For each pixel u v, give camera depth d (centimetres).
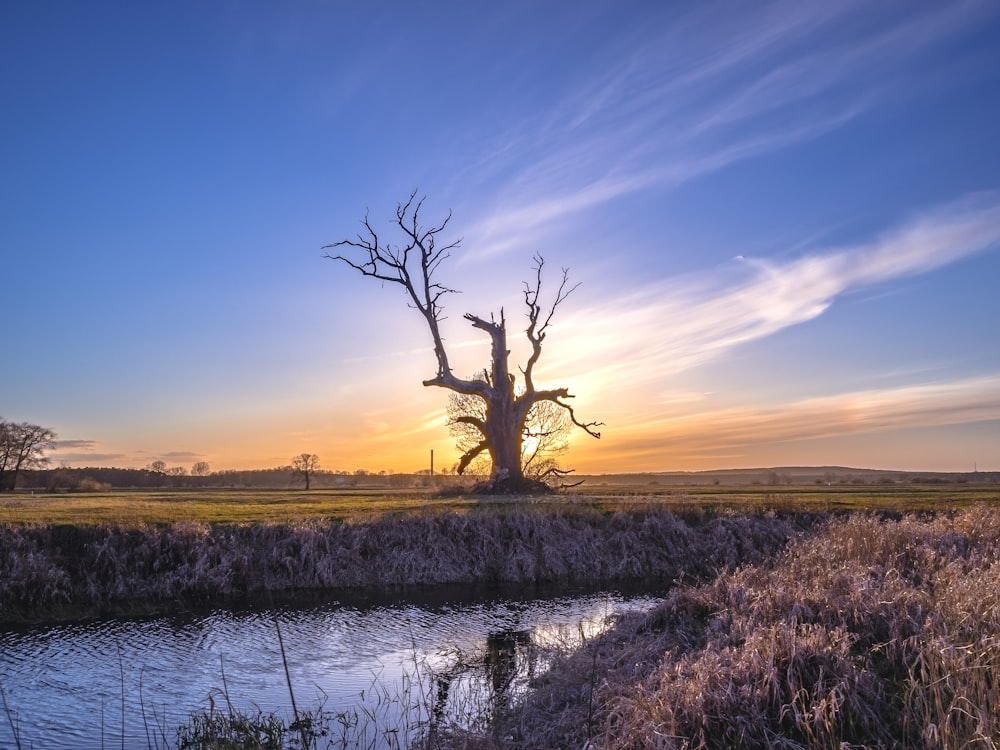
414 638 1680
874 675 898
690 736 841
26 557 1989
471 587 2317
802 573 1457
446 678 1364
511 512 2689
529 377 4859
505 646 1606
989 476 13638
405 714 1159
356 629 1770
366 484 10350
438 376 4712
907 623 1032
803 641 954
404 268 4750
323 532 2417
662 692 918
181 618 1872
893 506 3050
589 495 3881
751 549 2589
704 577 2444
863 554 1645
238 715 1155
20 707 1212
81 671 1418
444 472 8844
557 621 1856
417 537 2483
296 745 1035
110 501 3769
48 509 2873
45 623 1800
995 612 998
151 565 2133
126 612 1922
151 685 1334
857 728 827
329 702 1233
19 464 9525
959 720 779
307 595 2164
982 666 838
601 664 1222
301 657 1524
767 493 4094
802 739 823
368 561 2370
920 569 1473
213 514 2753
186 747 1047
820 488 5428
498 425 4712
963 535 1920
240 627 1788
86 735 1091
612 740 880
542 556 2491
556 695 1139
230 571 2175
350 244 4719
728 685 895
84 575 2038
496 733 1020
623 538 2600
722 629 1227
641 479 14825
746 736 827
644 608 2008
